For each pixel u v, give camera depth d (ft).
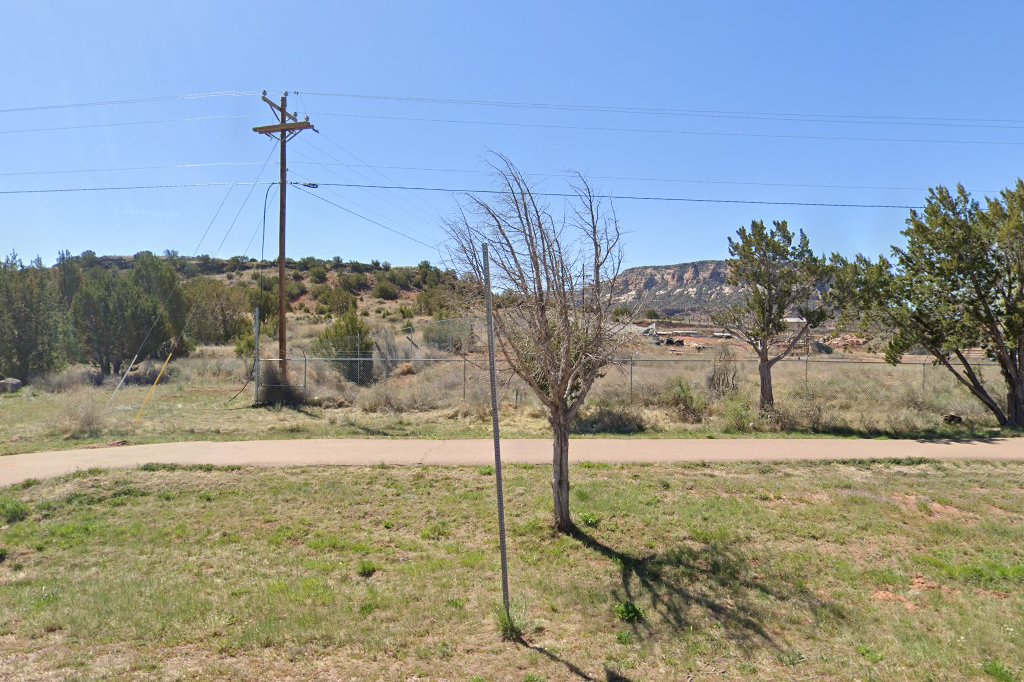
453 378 79.20
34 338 93.20
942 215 54.80
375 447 44.93
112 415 57.62
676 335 157.99
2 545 27.68
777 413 55.21
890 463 41.42
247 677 17.44
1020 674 18.47
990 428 54.85
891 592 24.58
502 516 20.47
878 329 59.26
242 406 67.36
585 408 60.44
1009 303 53.67
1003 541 29.66
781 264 58.34
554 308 27.63
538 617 21.75
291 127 72.54
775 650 19.70
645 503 33.45
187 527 30.22
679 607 22.53
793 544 28.99
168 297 110.93
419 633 20.30
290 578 24.75
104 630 20.08
